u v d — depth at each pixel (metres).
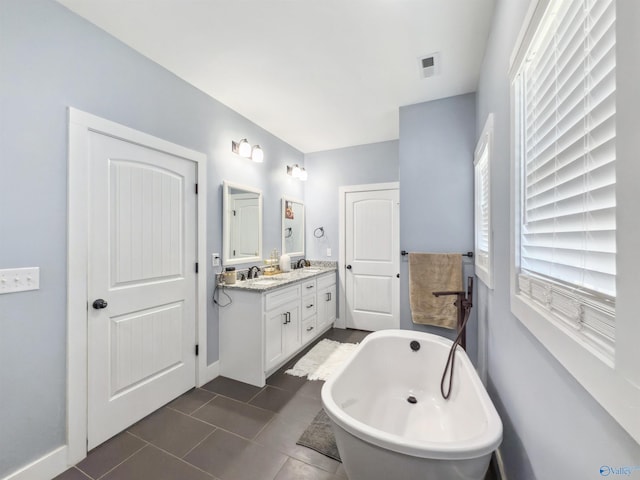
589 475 0.61
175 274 2.13
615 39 0.51
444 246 2.56
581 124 0.66
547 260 0.87
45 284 1.42
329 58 1.97
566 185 0.74
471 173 2.47
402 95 2.49
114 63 1.73
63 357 1.48
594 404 0.59
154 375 1.97
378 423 1.79
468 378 1.59
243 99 2.54
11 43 1.31
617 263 0.46
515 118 1.10
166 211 2.07
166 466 1.48
